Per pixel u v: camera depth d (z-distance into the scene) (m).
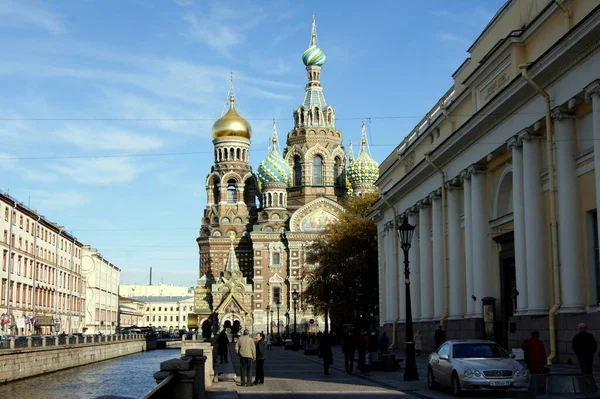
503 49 39.03
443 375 26.14
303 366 47.28
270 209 147.75
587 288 31.98
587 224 32.16
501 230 42.44
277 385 31.25
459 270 48.09
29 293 91.75
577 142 33.09
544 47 35.94
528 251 35.66
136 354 104.12
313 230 143.88
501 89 37.56
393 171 67.25
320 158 155.62
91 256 133.50
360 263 83.81
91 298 132.62
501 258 42.16
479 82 43.62
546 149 35.66
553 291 34.47
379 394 26.58
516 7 39.88
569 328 31.92
